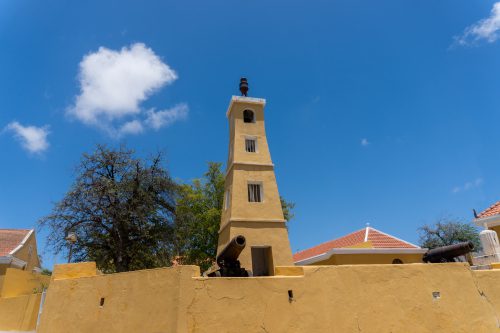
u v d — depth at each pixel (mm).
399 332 12070
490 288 14148
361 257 20359
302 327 10977
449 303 13156
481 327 13312
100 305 11641
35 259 30922
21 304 18234
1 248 25812
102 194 21297
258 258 19531
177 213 24781
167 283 10516
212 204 31094
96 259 22000
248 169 20641
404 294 12641
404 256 21094
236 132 21688
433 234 40062
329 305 11531
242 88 24094
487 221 19453
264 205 19828
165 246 23094
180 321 9789
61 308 12414
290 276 11555
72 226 21062
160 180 23422
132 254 21969
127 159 22922
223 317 10242
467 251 15672
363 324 11703
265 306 10781
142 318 10578
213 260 29281
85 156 22391
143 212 22172
